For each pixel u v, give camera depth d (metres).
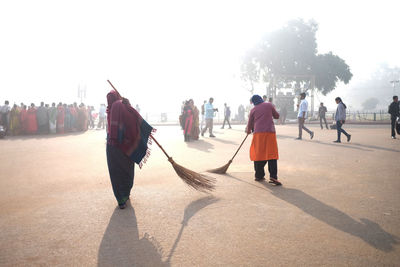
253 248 2.90
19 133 16.52
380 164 6.95
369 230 3.28
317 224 3.47
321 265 2.57
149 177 5.95
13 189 5.13
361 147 9.95
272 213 3.85
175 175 6.11
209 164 7.28
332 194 4.65
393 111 12.74
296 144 10.98
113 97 4.30
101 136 15.48
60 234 3.29
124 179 4.11
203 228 3.40
